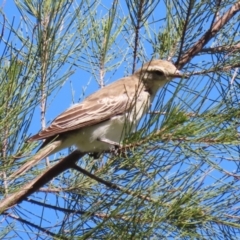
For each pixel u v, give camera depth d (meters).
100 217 8.68
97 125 11.86
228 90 9.35
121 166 9.02
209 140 8.18
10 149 8.06
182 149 8.22
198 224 8.29
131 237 7.79
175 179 8.30
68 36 9.62
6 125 7.76
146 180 8.19
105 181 9.53
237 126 8.20
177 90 7.89
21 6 9.46
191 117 8.24
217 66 10.76
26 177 9.51
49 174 9.77
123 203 8.01
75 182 10.14
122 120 12.12
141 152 8.19
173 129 7.95
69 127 11.26
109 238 7.82
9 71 7.71
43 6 8.98
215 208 8.36
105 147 11.93
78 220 8.33
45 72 8.57
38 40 8.68
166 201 8.20
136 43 11.03
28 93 7.85
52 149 10.57
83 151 11.54
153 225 7.78
